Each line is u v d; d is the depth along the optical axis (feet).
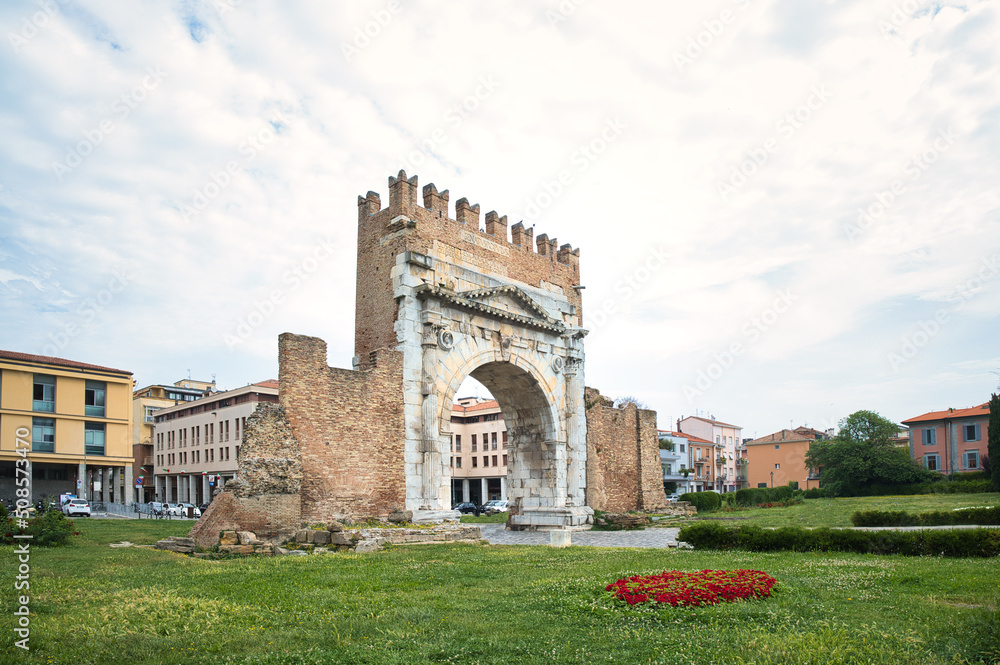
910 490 232.32
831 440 268.21
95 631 38.32
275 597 49.24
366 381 104.68
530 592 50.19
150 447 321.11
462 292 116.98
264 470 90.38
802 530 76.69
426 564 68.33
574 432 139.64
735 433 441.68
